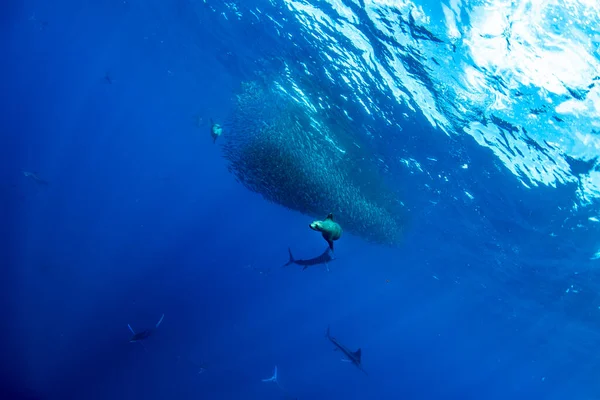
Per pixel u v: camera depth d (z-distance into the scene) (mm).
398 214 21688
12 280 24078
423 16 9211
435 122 13016
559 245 15664
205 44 23562
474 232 19750
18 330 20562
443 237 22875
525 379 61438
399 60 11469
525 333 34000
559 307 22953
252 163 17406
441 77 10773
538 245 16781
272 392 29438
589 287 18172
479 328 43438
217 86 30750
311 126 19125
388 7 9742
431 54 10219
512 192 13914
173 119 55812
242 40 19078
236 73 24641
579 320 23078
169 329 28172
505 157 12266
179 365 26078
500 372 65625
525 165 11977
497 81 9516
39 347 20203
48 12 35562
